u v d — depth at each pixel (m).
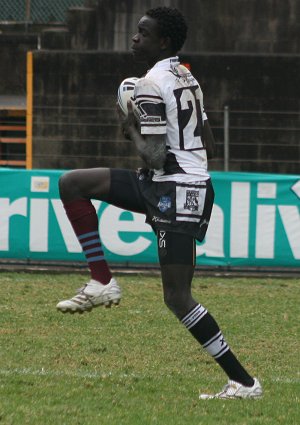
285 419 17.92
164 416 17.80
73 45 59.53
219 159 54.84
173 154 18.59
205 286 37.56
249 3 58.78
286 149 54.78
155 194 18.62
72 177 18.88
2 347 25.16
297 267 40.03
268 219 39.47
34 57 56.72
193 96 18.78
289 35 58.78
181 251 18.59
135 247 39.91
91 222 18.89
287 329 29.17
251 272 40.72
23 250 40.00
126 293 35.31
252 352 25.72
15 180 39.69
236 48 59.06
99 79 56.62
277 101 56.19
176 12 18.83
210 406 18.72
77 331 27.86
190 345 26.27
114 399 19.05
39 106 56.69
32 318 29.83
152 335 27.52
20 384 20.25
